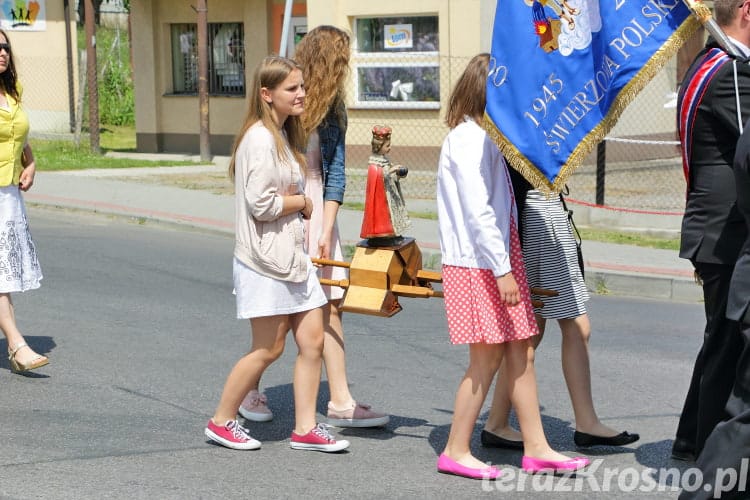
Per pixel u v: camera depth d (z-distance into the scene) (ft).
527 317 17.44
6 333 23.79
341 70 20.40
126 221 48.65
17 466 18.19
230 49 74.69
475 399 17.97
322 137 20.53
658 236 45.29
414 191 56.49
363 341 28.17
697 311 33.60
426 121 62.28
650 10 16.57
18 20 84.12
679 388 24.17
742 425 14.56
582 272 19.77
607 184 58.34
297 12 70.69
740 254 15.62
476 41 59.62
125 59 105.81
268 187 17.94
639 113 65.26
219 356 26.11
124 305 31.63
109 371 24.56
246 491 17.24
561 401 23.03
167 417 21.33
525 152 16.28
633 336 29.53
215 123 75.10
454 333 17.46
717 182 17.30
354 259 19.29
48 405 21.95
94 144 74.23
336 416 20.99
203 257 40.27
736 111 16.83
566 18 16.33
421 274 19.85
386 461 18.97
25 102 85.30
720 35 16.80
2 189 23.77
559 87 16.33
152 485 17.40
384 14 62.49
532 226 18.99
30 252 24.32
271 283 18.33
